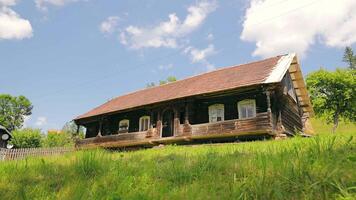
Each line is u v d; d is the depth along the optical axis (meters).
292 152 5.23
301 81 24.50
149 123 27.27
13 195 4.21
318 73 45.44
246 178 3.89
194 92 23.00
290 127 22.94
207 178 4.36
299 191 3.33
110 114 29.41
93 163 5.66
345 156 4.25
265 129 18.44
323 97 45.12
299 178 3.61
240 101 21.58
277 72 19.95
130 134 25.98
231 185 3.68
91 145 28.95
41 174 5.84
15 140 48.16
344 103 43.97
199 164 5.22
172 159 7.15
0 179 5.36
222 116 22.27
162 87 30.67
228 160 5.47
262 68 22.12
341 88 44.09
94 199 3.68
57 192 4.46
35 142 49.97
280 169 4.01
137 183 4.57
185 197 3.57
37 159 8.86
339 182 3.31
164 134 26.48
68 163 6.83
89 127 33.72
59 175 5.61
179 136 22.56
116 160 6.69
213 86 22.55
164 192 3.81
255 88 19.92
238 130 19.56
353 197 2.91
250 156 5.84
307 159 4.26
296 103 25.86
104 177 4.88
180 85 27.78
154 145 24.56
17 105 72.62
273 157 4.73
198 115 23.39
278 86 19.08
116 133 29.59
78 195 3.85
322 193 3.16
